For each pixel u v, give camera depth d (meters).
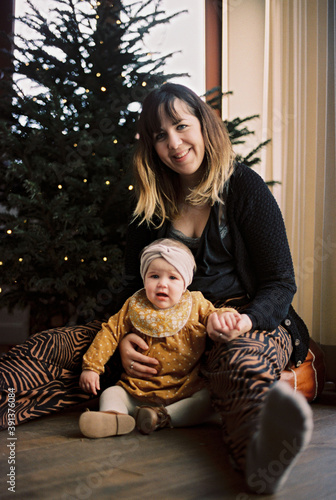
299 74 2.42
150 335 1.25
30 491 0.80
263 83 2.81
